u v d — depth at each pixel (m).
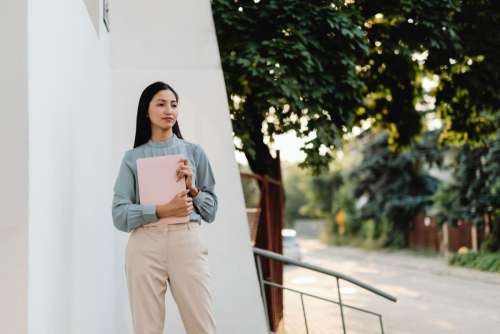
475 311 9.20
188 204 2.99
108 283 4.21
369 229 24.36
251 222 6.80
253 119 7.03
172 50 4.70
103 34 4.31
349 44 6.86
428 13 7.70
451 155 17.53
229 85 6.65
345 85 6.94
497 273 14.27
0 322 2.12
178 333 4.41
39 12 2.35
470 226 17.84
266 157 7.71
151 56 4.69
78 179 3.12
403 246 22.47
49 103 2.49
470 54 8.44
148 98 3.19
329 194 29.23
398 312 9.16
